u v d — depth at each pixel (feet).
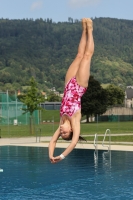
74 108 33.71
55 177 65.87
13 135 164.14
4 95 263.49
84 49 35.50
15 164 81.41
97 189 56.03
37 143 125.90
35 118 256.93
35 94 177.88
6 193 54.13
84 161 83.97
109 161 83.51
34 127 195.00
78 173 69.41
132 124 257.75
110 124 261.44
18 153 100.27
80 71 34.42
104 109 325.62
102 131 180.96
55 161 32.71
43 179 64.13
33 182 61.77
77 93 34.19
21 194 53.47
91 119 329.52
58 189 56.44
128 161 83.20
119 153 96.73
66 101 34.09
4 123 258.57
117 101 463.83
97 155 93.35
